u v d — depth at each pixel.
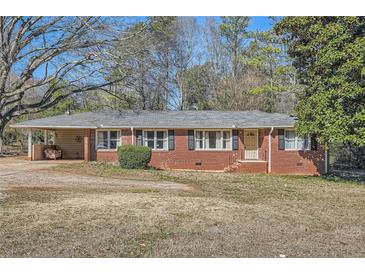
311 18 17.20
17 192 10.72
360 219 8.03
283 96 35.88
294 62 19.53
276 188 13.56
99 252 5.54
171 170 21.00
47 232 6.47
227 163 23.02
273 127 22.28
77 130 26.89
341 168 25.34
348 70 15.25
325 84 16.66
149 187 12.86
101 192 11.19
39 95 34.19
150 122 23.00
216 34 40.69
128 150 19.72
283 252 5.68
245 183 14.96
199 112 25.91
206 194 11.43
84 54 23.80
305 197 11.41
